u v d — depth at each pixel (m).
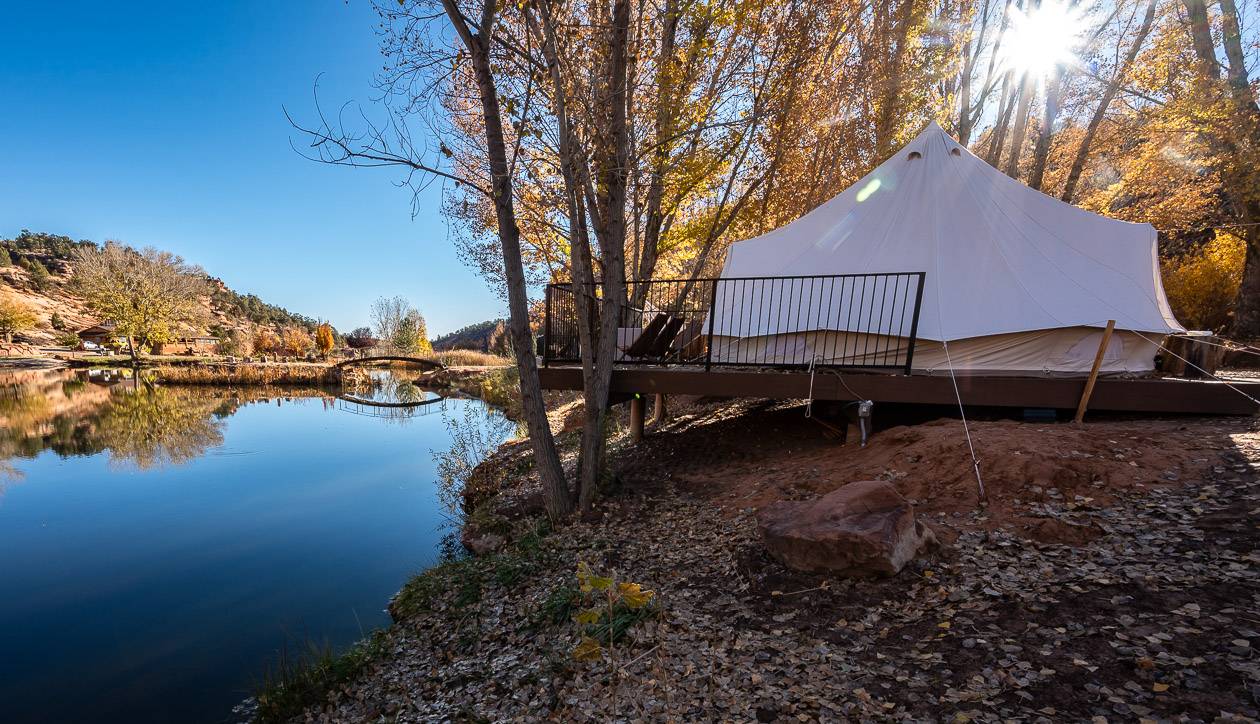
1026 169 19.48
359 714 3.71
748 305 8.48
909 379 6.23
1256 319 13.30
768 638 3.25
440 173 5.63
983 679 2.49
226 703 4.33
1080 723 2.11
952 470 4.77
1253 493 3.69
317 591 6.31
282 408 23.09
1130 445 4.70
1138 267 7.54
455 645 4.34
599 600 4.17
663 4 9.72
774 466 6.56
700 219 13.91
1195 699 2.11
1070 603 2.94
